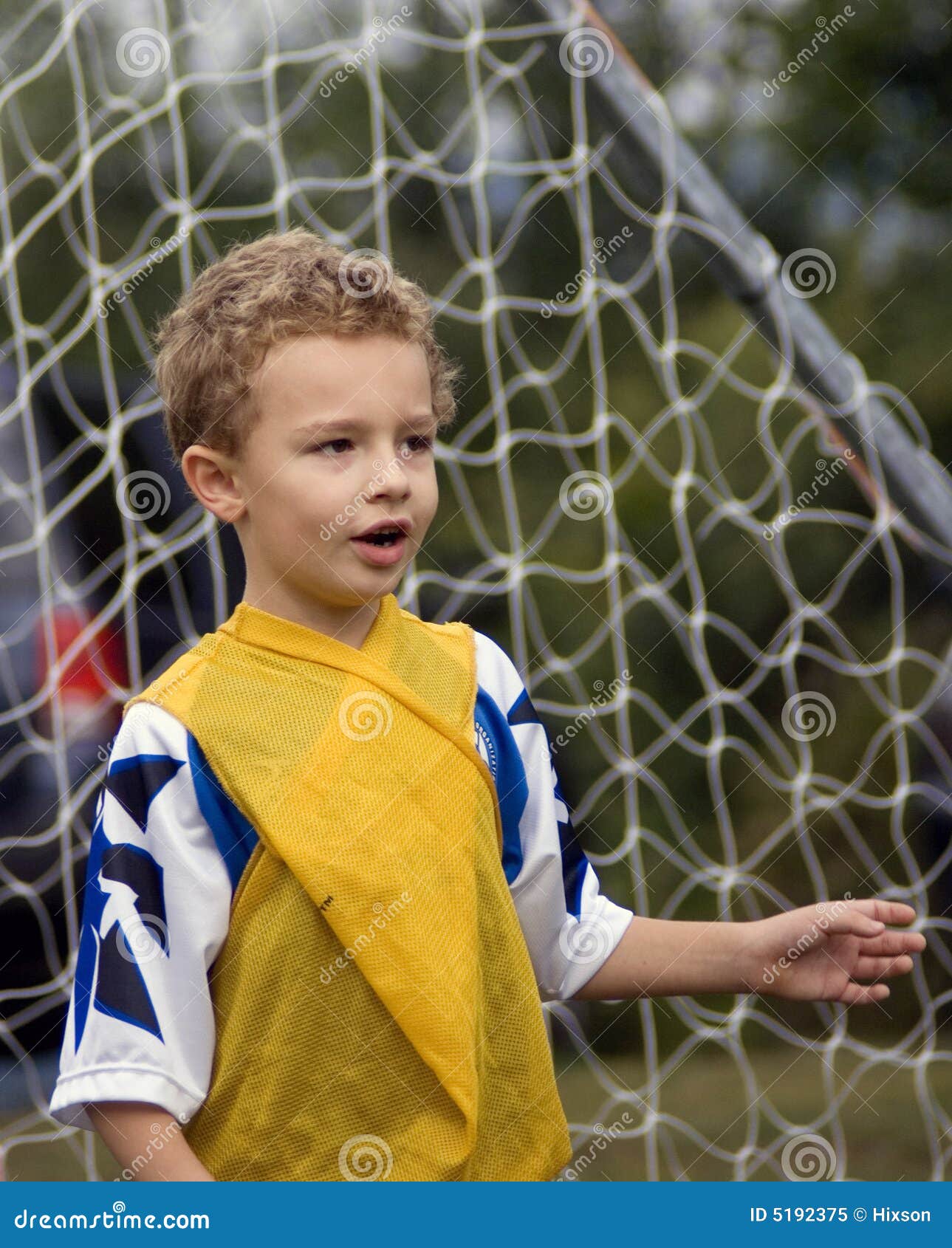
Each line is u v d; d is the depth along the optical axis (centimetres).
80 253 507
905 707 773
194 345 268
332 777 249
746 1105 586
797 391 448
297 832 244
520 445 778
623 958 282
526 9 604
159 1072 237
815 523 780
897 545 779
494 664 288
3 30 713
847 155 889
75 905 566
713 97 880
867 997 281
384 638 266
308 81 772
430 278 797
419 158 491
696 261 805
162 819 248
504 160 810
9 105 718
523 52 791
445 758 257
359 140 791
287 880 243
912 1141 527
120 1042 238
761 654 570
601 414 495
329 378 250
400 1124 241
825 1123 550
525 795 279
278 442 253
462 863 252
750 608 774
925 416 841
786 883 750
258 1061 241
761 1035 731
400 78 794
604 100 402
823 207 879
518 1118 256
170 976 242
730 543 775
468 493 763
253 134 467
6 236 442
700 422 547
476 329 793
